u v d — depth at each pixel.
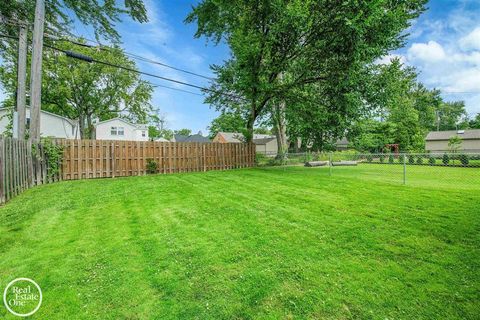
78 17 9.66
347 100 10.99
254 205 5.09
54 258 2.84
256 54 12.16
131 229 3.77
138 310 2.00
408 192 6.12
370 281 2.34
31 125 8.09
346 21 9.11
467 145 29.48
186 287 2.29
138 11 10.27
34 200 5.68
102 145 10.35
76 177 9.62
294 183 7.88
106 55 23.23
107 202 5.48
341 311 1.96
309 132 15.12
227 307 2.02
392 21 9.30
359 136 15.34
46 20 9.47
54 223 4.06
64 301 2.11
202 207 5.00
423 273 2.46
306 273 2.49
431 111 43.94
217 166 13.97
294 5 10.32
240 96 14.98
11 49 11.28
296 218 4.20
